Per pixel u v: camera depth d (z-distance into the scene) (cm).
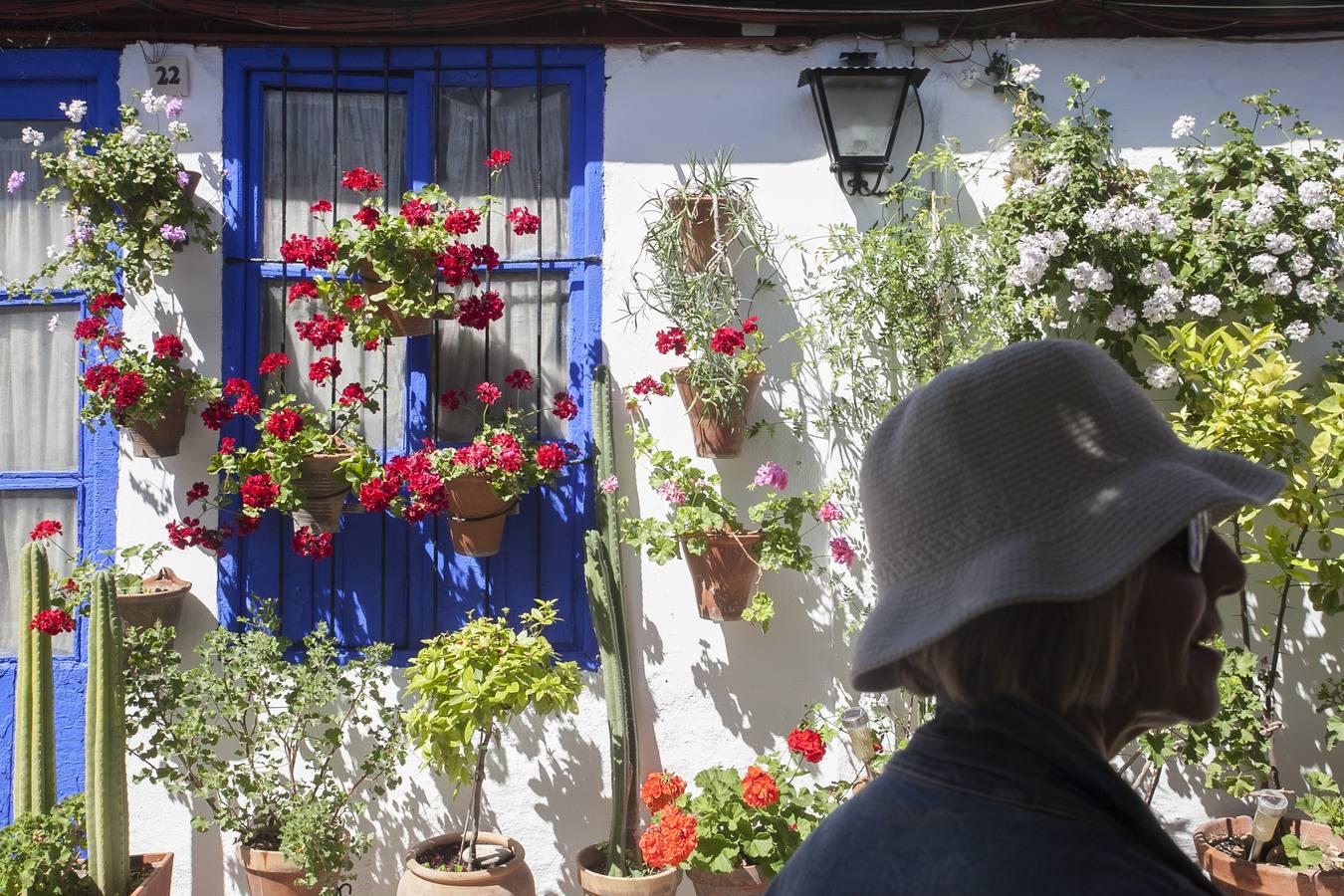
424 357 432
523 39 426
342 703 421
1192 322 407
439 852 404
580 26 428
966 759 110
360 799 423
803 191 427
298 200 435
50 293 421
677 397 426
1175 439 116
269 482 389
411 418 432
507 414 417
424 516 398
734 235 419
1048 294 406
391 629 429
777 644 423
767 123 427
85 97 432
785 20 416
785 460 424
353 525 430
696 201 412
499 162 412
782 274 425
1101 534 103
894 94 412
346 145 435
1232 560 125
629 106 429
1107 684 111
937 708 120
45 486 429
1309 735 420
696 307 414
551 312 435
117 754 374
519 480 407
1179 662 115
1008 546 105
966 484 109
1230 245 403
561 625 429
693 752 423
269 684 405
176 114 429
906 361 416
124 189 404
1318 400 422
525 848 422
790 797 392
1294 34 426
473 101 436
